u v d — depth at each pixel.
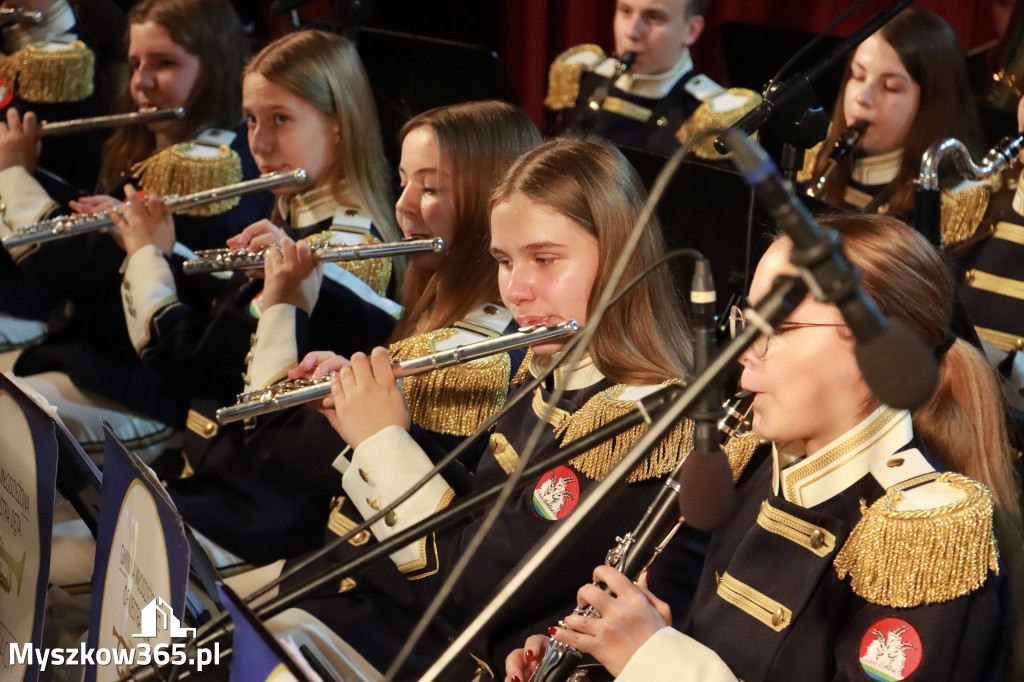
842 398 1.77
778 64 4.83
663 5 4.77
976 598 1.62
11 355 4.41
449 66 4.47
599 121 4.96
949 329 1.92
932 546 1.64
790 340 1.75
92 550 3.07
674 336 2.32
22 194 4.32
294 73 3.50
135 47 4.22
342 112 3.59
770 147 3.74
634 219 2.27
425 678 1.44
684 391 1.30
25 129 4.42
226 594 1.52
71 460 2.29
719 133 1.18
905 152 3.97
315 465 2.76
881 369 1.17
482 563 2.21
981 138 4.06
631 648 1.75
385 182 3.71
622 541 1.94
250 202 4.05
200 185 4.00
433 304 2.89
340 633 2.46
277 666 1.46
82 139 5.05
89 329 3.86
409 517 2.35
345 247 3.01
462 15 6.75
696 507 1.44
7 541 2.29
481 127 2.79
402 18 6.67
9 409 2.23
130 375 3.79
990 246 3.38
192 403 3.33
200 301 3.75
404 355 2.62
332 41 3.63
